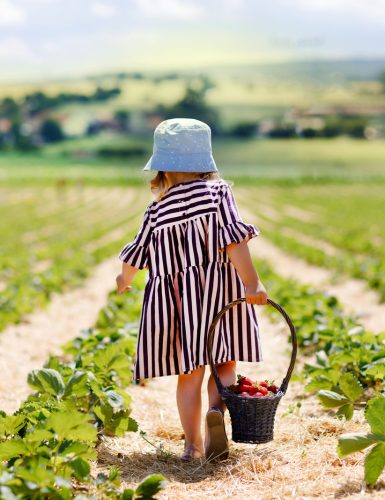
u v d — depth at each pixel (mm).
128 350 7059
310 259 20578
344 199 59062
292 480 4340
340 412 5348
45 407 4809
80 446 4031
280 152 163500
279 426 5465
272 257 23172
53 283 14375
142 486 3852
